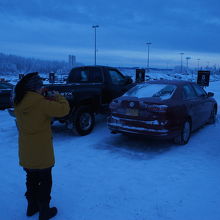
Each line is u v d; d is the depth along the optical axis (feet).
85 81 25.70
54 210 9.93
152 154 16.84
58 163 15.34
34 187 9.66
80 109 20.97
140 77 46.98
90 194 11.59
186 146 18.53
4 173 13.99
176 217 9.78
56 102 8.81
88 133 21.94
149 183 12.62
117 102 18.35
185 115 18.17
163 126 16.40
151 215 9.91
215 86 114.62
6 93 37.27
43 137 8.84
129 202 10.87
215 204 10.70
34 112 8.52
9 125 25.64
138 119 17.06
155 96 18.12
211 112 25.30
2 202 11.03
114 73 26.23
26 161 8.91
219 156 16.46
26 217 9.92
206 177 13.29
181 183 12.60
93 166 14.85
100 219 9.69
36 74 8.73
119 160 15.78
